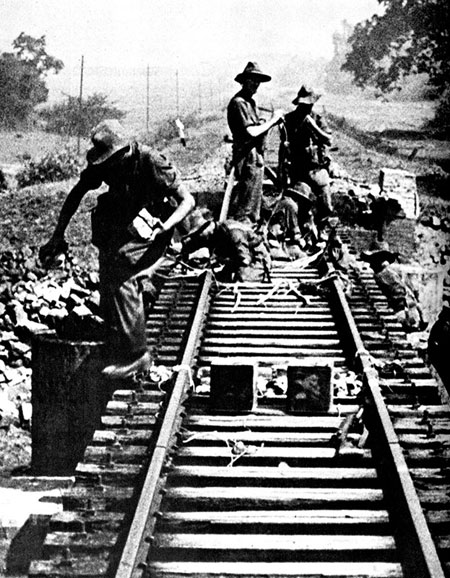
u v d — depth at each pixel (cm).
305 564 629
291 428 849
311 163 1603
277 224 1616
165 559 648
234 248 1341
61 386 977
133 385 949
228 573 620
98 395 970
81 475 747
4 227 1634
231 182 1563
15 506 778
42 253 967
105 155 910
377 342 1118
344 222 1819
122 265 948
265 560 648
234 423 850
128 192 927
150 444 794
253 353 1073
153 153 922
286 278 1392
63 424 978
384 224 1780
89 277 1546
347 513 691
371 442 807
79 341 992
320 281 1335
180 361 1002
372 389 880
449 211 1855
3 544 752
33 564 626
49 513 764
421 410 888
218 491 714
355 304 1279
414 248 1783
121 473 745
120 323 950
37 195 1694
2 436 1141
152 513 668
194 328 1071
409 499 661
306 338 1134
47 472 984
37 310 1412
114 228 947
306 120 1585
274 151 1955
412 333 1473
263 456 780
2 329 1375
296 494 713
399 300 1461
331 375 878
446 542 638
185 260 1392
